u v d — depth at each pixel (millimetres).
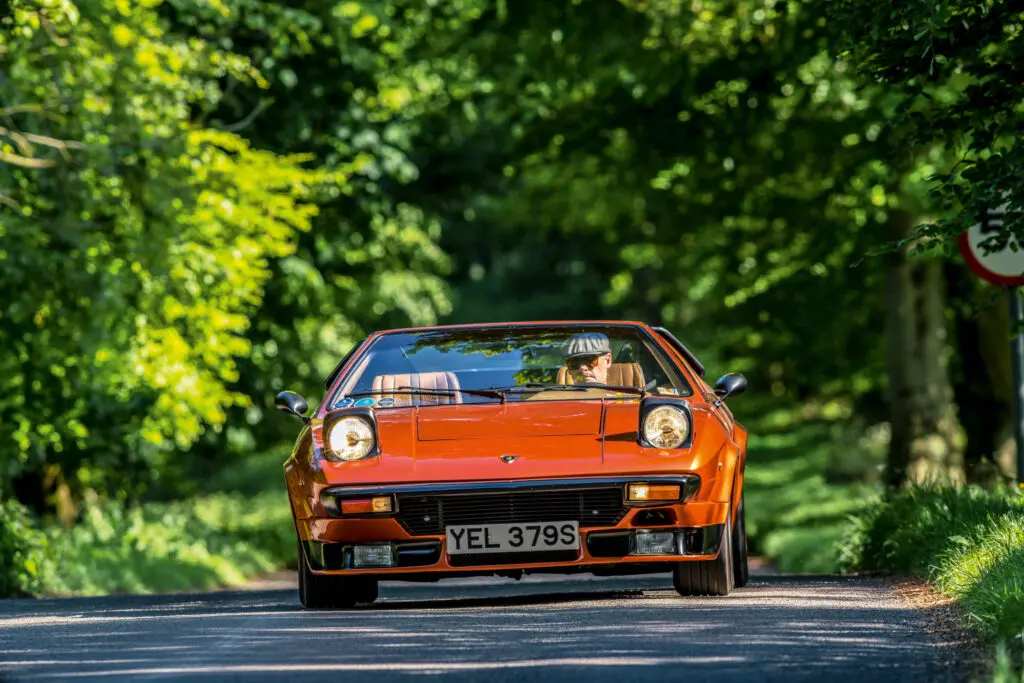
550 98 51875
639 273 109750
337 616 19266
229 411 62969
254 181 46656
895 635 15703
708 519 19891
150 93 44531
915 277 58031
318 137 57594
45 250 43094
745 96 47938
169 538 56406
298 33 50938
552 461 19719
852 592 21078
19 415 45156
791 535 58875
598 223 68562
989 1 20734
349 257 61875
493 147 68938
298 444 20922
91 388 45812
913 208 51438
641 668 13625
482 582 32062
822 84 48406
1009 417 58938
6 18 34094
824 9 22469
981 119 22516
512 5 48562
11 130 40531
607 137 52250
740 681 12914
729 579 20516
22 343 44156
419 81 57562
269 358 62500
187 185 44938
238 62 45719
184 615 20703
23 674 14562
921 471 56844
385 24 53531
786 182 53312
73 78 41938
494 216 74625
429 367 22016
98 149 42156
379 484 19656
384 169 59312
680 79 47375
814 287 60125
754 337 77750
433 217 70000
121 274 43750
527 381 21719
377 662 14523
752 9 46594
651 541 19750
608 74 50156
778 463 91688
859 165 50375
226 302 47094
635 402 20859
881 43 21922
